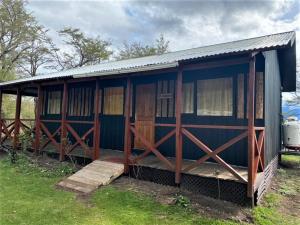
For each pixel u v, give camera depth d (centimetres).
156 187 513
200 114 628
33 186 524
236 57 446
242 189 432
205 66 480
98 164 609
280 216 408
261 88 558
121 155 704
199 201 443
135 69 541
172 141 678
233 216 390
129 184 534
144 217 383
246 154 567
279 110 906
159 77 711
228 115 590
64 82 736
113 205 427
